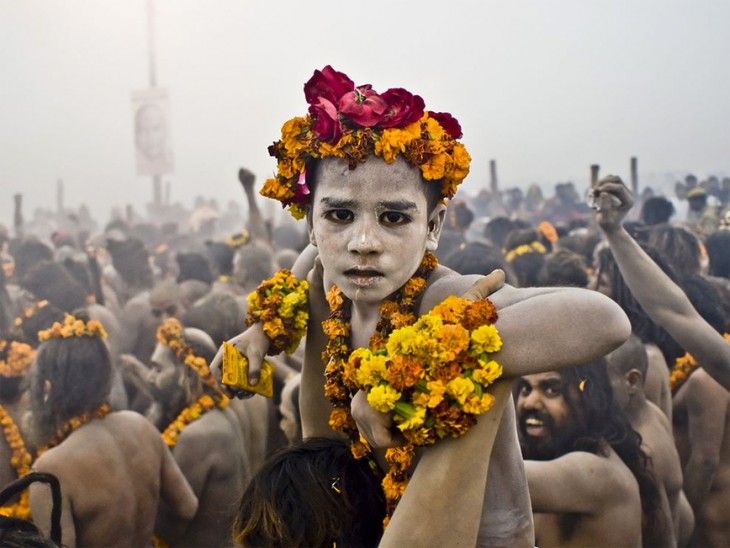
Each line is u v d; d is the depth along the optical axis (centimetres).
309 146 174
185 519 350
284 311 209
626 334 162
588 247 655
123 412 339
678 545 348
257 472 195
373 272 172
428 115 181
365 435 171
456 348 162
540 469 289
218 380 211
